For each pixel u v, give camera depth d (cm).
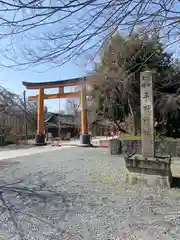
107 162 842
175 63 976
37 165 798
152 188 479
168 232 284
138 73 949
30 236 282
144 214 343
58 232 291
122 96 1088
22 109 1898
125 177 532
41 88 1628
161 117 1111
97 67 992
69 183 537
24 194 454
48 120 3178
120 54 782
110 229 296
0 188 498
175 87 1025
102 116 1311
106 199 416
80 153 1152
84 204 392
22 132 2053
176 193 443
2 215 350
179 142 903
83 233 287
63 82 1502
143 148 527
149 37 306
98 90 1152
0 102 1589
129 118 1230
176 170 670
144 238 271
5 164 823
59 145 1645
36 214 352
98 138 2483
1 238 278
